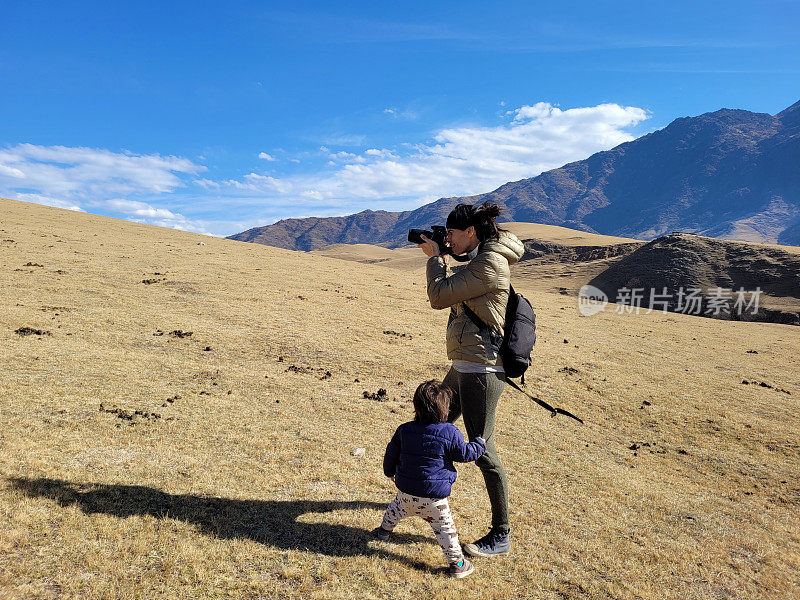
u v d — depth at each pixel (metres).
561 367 14.99
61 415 6.75
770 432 11.25
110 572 3.45
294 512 4.77
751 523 6.75
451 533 3.97
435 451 3.84
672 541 5.60
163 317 15.02
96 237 33.09
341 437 7.58
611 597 4.15
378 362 13.20
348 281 29.14
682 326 28.73
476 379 3.97
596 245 126.38
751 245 86.50
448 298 3.81
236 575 3.62
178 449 6.15
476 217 3.97
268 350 13.06
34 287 16.61
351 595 3.57
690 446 10.17
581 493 6.82
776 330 32.06
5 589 3.11
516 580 4.16
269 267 30.30
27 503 4.19
